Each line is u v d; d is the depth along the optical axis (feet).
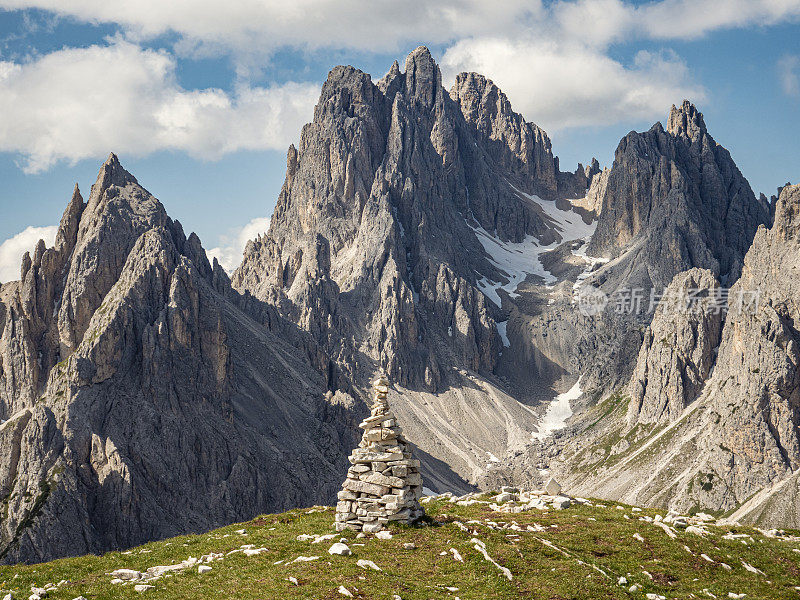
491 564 153.89
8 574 155.63
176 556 166.91
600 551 166.20
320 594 137.39
